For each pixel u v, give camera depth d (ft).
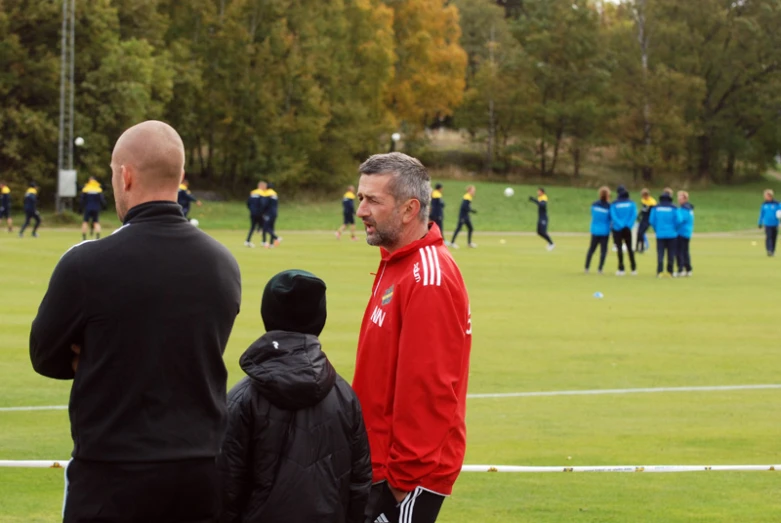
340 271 121.08
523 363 63.10
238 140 321.93
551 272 130.31
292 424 17.89
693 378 58.95
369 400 21.44
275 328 18.57
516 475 37.37
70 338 17.03
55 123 261.65
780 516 32.27
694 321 84.17
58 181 230.89
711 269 140.46
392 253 21.88
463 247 180.55
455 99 397.80
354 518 18.76
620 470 35.35
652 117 386.73
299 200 315.37
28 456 38.14
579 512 32.45
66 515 16.88
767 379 58.95
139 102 263.29
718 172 420.77
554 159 400.26
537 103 390.21
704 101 411.34
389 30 361.71
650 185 393.29
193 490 16.96
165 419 16.92
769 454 40.75
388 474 20.44
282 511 17.66
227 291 17.89
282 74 317.22
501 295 101.91
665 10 398.21
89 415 16.84
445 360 20.22
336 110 334.24
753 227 287.48
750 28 387.75
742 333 77.71
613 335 75.61
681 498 34.45
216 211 274.77
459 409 21.09
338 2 336.70
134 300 16.88
